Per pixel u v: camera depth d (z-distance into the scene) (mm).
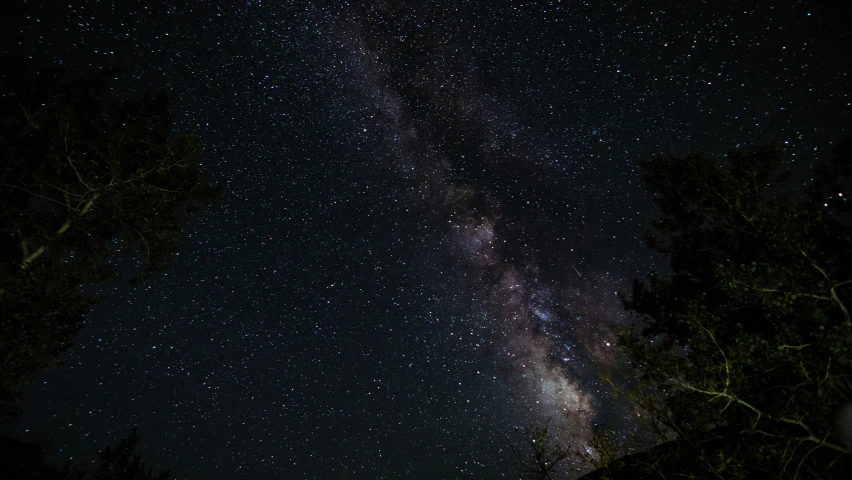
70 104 10047
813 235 7105
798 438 5758
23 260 9625
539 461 8172
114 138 10156
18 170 9453
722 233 8312
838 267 6305
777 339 6430
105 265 10570
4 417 9945
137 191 10469
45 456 10656
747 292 6750
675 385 6734
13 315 8977
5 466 9562
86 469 12219
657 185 9062
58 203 10156
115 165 10008
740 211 7449
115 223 10891
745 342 6559
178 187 10992
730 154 8109
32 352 9078
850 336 5648
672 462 6871
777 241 6480
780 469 5695
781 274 6293
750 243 7645
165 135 11500
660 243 9406
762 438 6273
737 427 6562
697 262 9023
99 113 10836
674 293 9297
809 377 5977
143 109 10836
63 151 9719
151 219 11133
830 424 5840
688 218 8523
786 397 6207
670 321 9109
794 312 6508
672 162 8922
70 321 10203
